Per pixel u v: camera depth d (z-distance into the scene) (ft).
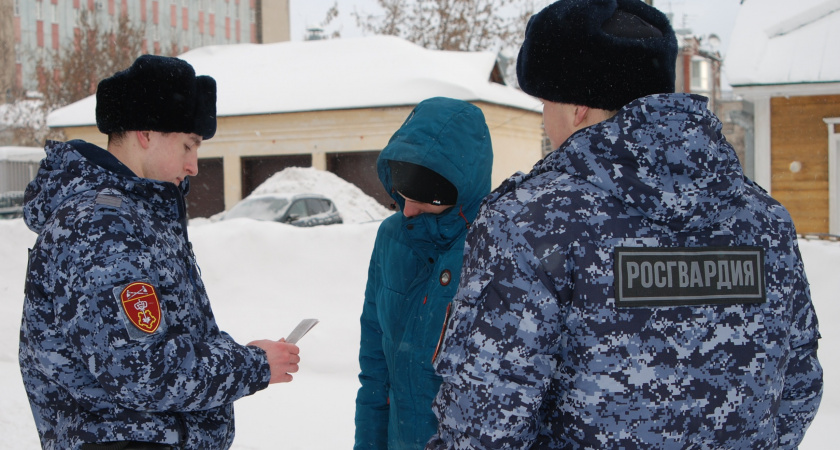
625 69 4.98
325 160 71.77
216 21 228.84
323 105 70.74
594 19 4.98
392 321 7.33
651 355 4.61
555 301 4.66
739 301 4.84
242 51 88.07
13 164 74.33
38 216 6.45
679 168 4.56
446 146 7.02
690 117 4.63
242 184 75.05
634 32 5.06
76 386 6.18
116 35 115.14
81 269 5.85
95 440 6.07
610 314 4.61
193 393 6.03
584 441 4.68
